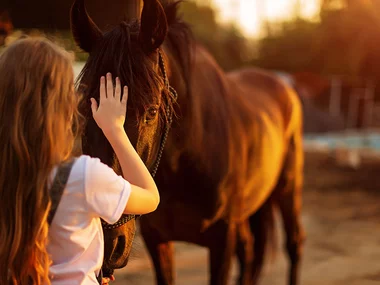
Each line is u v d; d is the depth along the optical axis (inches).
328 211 229.0
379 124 503.5
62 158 48.1
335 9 604.4
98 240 50.1
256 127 114.1
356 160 313.6
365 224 212.4
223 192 97.3
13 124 46.5
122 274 149.8
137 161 53.3
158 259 103.0
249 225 141.1
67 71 49.2
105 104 55.3
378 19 548.7
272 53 753.0
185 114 85.4
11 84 47.4
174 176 89.8
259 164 116.3
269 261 171.2
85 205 47.8
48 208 46.4
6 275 47.2
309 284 149.4
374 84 553.6
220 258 102.2
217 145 95.0
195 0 713.6
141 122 59.4
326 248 182.1
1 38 156.3
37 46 48.8
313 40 635.5
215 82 102.3
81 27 64.0
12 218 46.1
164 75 68.4
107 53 59.9
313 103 510.6
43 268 47.0
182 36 85.7
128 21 70.7
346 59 577.0
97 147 57.6
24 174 46.2
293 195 144.3
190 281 150.2
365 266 165.0
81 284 48.1
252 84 139.8
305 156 320.8
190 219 96.1
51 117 47.0
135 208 50.5
